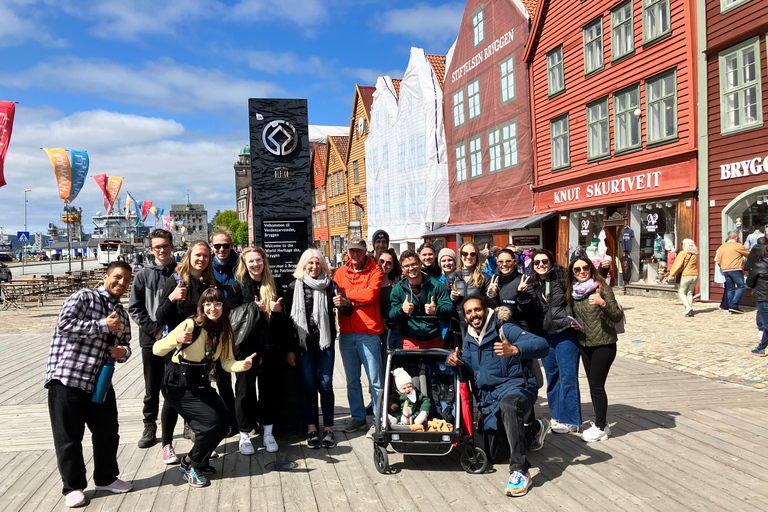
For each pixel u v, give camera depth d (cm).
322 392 548
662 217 1593
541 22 2091
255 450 529
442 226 2897
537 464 475
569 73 1947
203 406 442
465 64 2619
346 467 482
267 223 623
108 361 429
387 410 473
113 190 3619
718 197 1400
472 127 2586
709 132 1416
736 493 405
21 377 849
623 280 1733
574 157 1944
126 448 539
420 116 3039
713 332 1032
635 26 1642
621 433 543
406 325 551
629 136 1695
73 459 412
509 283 554
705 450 489
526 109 2184
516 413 429
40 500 422
